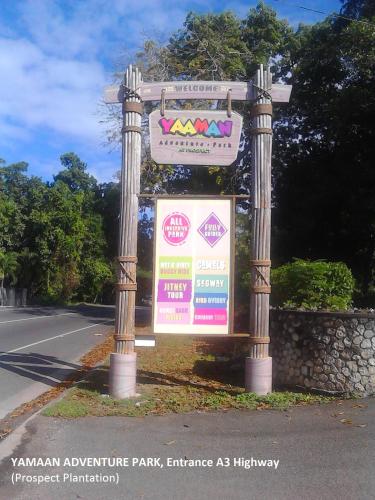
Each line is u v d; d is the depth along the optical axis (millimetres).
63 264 50250
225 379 10375
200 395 8961
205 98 9312
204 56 23703
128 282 8875
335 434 6754
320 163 23672
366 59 20344
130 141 9102
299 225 23078
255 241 8977
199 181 24453
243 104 21250
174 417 7652
